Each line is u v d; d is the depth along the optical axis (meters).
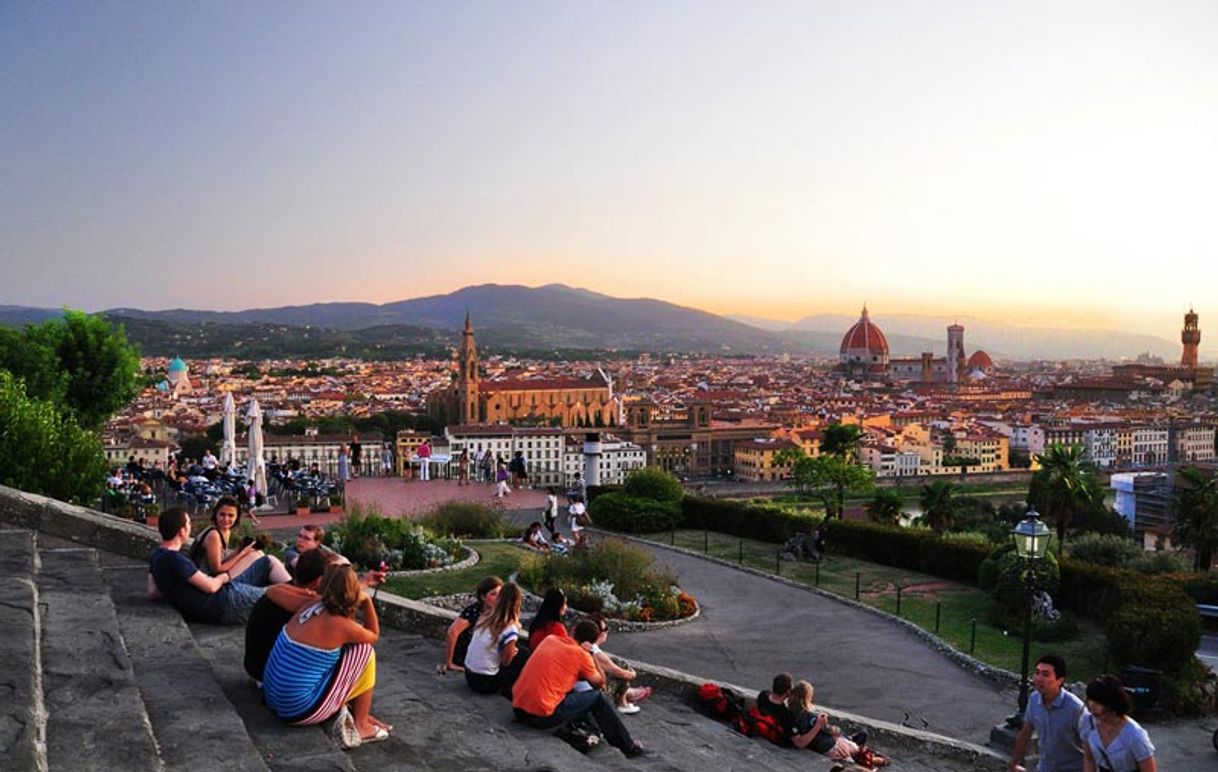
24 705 6.91
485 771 9.36
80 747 6.99
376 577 15.81
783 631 28.62
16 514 14.70
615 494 47.12
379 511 35.62
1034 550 18.67
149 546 15.46
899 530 39.47
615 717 12.09
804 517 42.69
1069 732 10.93
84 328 49.38
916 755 17.11
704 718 15.48
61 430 35.94
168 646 10.49
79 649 9.26
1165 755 20.28
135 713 7.70
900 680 24.17
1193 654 24.06
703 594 33.34
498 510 41.56
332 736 9.05
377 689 11.80
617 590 30.09
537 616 14.16
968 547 35.84
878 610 31.09
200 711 8.55
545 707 11.22
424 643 15.07
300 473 46.47
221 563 13.20
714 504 46.69
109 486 39.72
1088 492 57.03
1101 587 30.39
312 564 10.02
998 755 17.30
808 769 13.63
